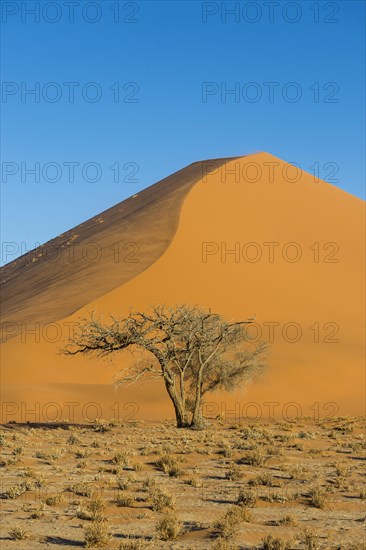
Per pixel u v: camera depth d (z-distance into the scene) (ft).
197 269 217.15
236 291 209.87
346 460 74.59
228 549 34.83
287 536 39.50
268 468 67.00
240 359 130.11
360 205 295.89
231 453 73.87
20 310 223.30
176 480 59.21
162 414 148.36
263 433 99.76
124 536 38.78
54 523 41.50
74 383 171.83
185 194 263.49
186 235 234.79
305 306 209.97
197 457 72.43
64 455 73.15
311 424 129.59
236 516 42.37
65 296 215.72
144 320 111.96
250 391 165.48
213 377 127.44
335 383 172.45
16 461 66.44
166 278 211.41
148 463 68.18
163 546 36.55
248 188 272.31
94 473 61.46
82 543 36.99
